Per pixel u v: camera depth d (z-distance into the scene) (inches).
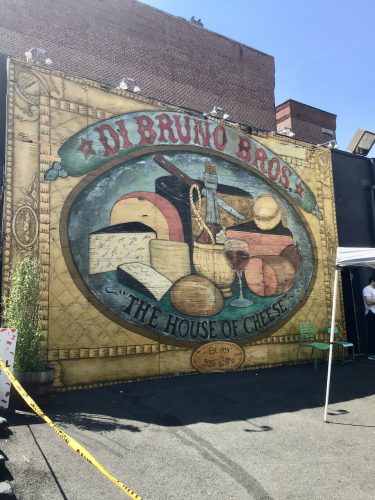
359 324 453.4
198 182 351.9
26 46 571.5
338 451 198.1
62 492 146.6
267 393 290.0
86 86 310.7
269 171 396.8
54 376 247.0
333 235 432.8
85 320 287.7
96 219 300.7
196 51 740.7
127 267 308.5
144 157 327.6
